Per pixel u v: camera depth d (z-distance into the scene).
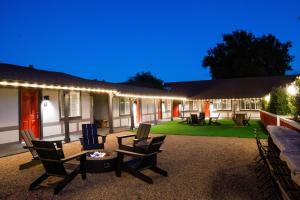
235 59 54.34
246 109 31.14
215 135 15.94
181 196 5.84
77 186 6.58
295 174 3.79
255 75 50.47
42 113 14.82
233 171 7.71
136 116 24.98
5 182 7.02
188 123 24.30
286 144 5.98
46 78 13.89
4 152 10.88
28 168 8.36
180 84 38.69
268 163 5.92
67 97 13.69
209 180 6.91
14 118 13.24
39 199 5.81
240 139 14.05
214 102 32.56
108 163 7.60
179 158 9.54
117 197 5.85
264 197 5.69
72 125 17.14
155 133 17.41
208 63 58.59
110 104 17.22
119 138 9.84
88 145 10.34
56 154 6.18
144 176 6.82
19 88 13.48
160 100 30.69
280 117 13.62
